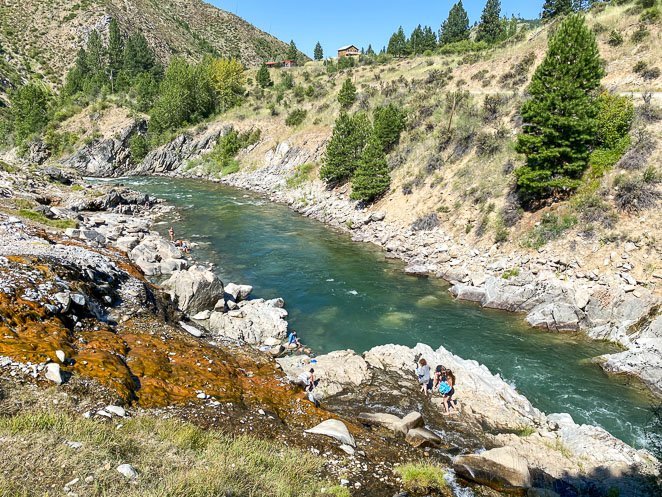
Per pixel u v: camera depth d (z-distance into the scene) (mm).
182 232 43531
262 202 61406
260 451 10578
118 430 9906
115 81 115250
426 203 43375
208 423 11625
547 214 30891
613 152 30188
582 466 13219
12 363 11234
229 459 9695
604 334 23156
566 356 21531
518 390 18625
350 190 54656
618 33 46906
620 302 23797
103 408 10836
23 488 7086
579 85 29547
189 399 12914
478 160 42250
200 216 51000
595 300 24609
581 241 27984
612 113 30859
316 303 27438
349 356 19875
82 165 90312
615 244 26453
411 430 14234
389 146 54906
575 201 29859
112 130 95188
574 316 24219
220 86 99938
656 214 25938
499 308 27250
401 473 11281
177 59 106500
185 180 82688
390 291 29828
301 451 11383
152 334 17172
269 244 40469
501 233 32719
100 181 77000
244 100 99938
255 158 81875
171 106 93750
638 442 15266
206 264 34000
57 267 18203
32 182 48312
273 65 128500
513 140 40938
